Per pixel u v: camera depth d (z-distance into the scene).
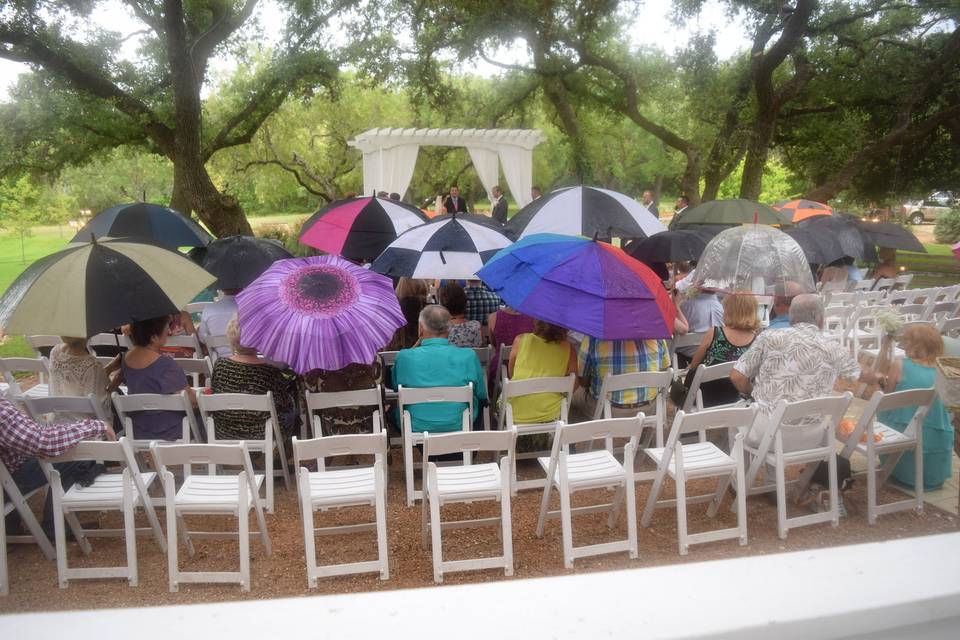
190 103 14.22
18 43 13.16
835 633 0.87
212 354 6.18
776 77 21.11
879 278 9.99
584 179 22.11
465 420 4.61
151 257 4.80
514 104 23.02
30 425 3.39
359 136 18.91
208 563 3.84
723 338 5.16
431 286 9.47
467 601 0.88
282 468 4.77
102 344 6.39
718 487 4.32
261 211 41.94
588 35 19.36
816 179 23.86
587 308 4.52
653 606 0.87
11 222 22.11
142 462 4.64
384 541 3.62
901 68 18.61
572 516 4.44
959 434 3.59
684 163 32.28
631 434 3.74
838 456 4.30
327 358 4.22
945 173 22.11
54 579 3.67
